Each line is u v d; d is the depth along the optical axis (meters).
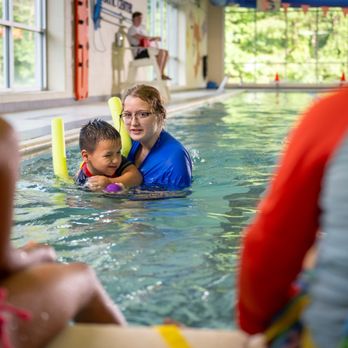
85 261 2.18
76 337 1.26
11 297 1.17
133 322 1.67
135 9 15.64
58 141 3.69
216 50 25.42
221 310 1.75
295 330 1.11
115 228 2.64
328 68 25.58
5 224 1.17
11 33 10.12
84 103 12.15
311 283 1.05
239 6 22.34
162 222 2.75
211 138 6.31
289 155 1.05
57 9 11.30
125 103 3.54
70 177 3.76
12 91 10.14
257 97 16.38
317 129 1.02
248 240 1.09
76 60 11.88
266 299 1.12
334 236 0.98
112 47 13.97
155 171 3.54
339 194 0.97
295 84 23.56
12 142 1.17
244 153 5.11
